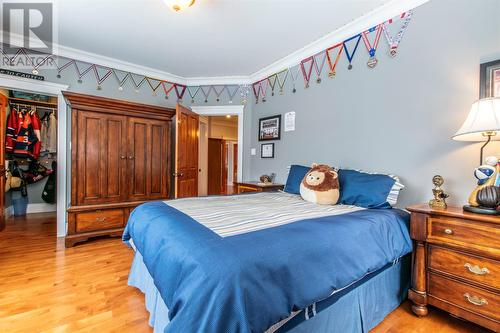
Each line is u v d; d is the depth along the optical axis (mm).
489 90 1677
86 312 1606
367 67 2408
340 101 2662
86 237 2832
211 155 7605
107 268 2258
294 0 2105
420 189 2043
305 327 1133
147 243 1339
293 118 3246
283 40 2797
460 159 1827
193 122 3939
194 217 1434
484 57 1713
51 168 4461
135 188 3166
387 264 1567
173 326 807
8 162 3932
